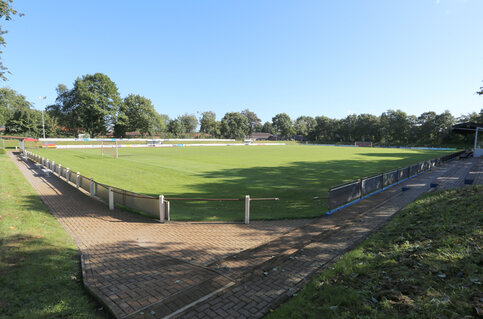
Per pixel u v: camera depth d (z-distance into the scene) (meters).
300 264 5.08
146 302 3.77
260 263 5.23
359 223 7.83
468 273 3.57
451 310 2.87
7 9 11.18
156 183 16.23
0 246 5.60
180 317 3.42
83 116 66.75
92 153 39.03
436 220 6.40
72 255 5.68
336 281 4.07
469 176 17.66
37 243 6.01
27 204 10.07
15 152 39.31
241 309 3.60
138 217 9.42
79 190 13.88
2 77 13.99
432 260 4.19
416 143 81.62
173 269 4.99
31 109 71.44
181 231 7.73
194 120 137.12
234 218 9.26
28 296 3.85
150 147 58.72
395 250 4.95
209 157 34.00
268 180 17.42
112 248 6.26
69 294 4.02
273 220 8.98
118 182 16.48
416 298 3.21
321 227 7.82
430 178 17.50
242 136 122.56
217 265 5.20
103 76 67.69
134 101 76.81
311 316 3.21
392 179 15.14
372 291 3.60
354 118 104.12
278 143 98.44
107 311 3.64
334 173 20.80
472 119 73.19
